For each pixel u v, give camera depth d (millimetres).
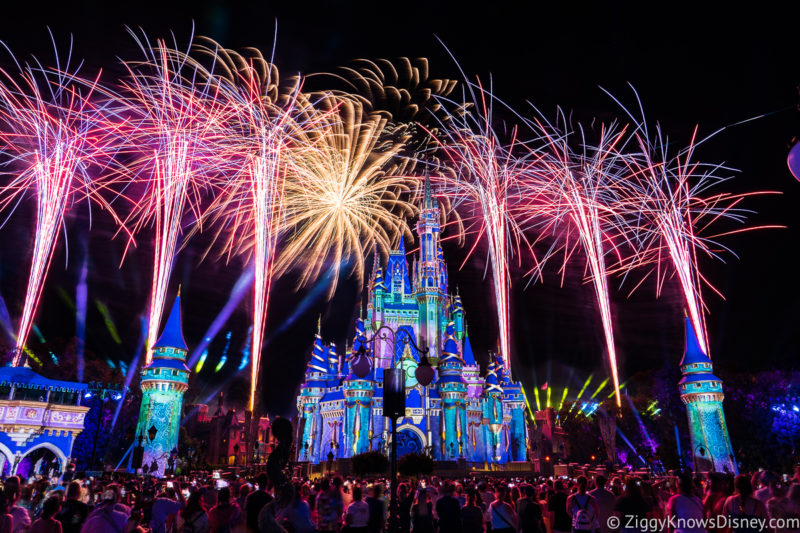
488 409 102625
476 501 15734
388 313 105625
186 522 12750
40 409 51375
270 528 10961
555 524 14070
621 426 93562
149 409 67250
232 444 120000
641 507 12953
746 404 75375
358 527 14836
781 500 12445
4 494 12930
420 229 114375
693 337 80625
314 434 96500
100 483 27578
